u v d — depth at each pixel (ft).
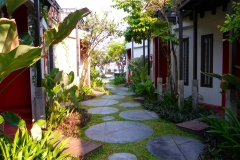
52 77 14.57
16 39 6.26
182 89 17.57
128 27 20.27
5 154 7.03
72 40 26.55
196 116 15.84
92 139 12.05
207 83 20.13
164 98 20.07
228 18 9.22
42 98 12.98
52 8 20.08
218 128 10.12
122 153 10.14
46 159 7.63
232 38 10.04
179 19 17.40
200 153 9.87
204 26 20.08
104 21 25.91
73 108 16.93
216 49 18.89
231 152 9.17
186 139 12.03
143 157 9.71
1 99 17.31
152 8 17.46
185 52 22.77
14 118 8.70
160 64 22.12
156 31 17.60
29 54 5.68
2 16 8.62
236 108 11.10
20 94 17.69
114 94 31.71
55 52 21.94
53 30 8.85
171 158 9.61
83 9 8.77
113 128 14.19
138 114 18.26
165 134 12.93
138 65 30.81
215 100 19.11
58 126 13.53
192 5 16.22
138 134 12.96
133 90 31.04
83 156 9.29
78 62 27.43
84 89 27.66
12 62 5.75
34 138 8.38
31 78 14.38
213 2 16.12
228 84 11.12
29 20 14.07
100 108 20.97
